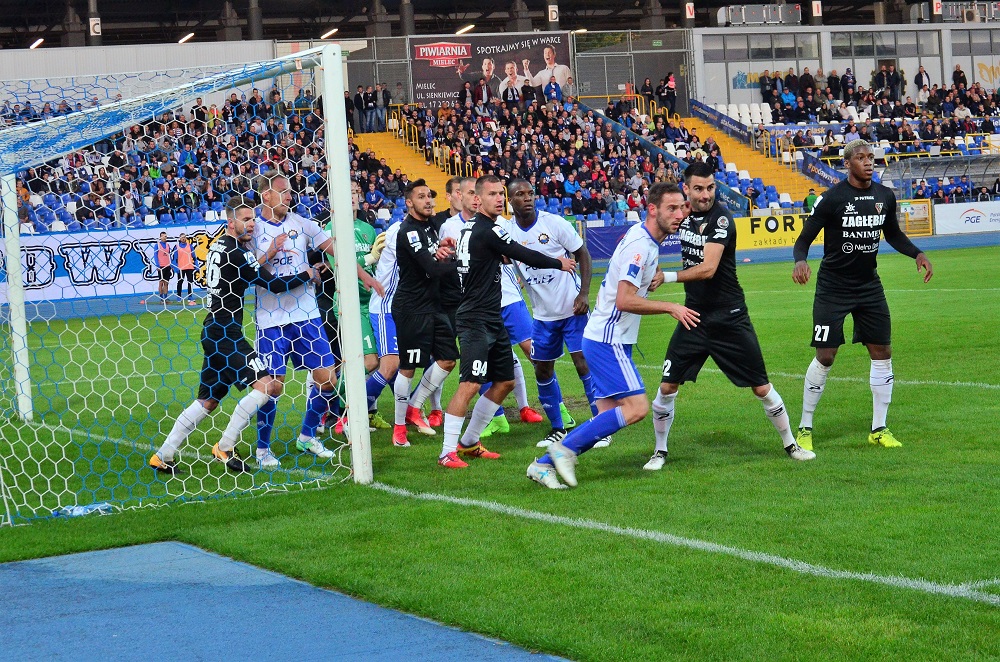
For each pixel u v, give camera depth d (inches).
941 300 1068.5
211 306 473.4
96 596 309.1
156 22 2795.3
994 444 461.1
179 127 976.3
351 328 441.4
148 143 1000.9
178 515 398.3
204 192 981.8
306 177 611.5
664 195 407.5
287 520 386.6
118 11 2655.0
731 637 254.7
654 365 784.9
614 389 419.5
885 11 3174.2
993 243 1998.0
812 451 466.3
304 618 283.4
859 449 466.9
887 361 472.4
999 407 543.2
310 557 335.6
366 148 2267.5
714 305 441.4
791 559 312.0
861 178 465.1
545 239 521.3
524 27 2878.9
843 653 243.0
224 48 2062.0
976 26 2930.6
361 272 562.6
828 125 2664.9
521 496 408.5
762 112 2696.9
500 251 464.4
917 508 361.4
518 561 321.4
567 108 2464.3
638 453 482.0
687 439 510.0
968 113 2780.5
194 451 526.6
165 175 997.8
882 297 470.9
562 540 341.4
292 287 480.1
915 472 416.8
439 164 2230.6
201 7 2677.2
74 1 2486.5
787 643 249.8
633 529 351.3
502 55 2448.3
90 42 2341.3
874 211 461.7
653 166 2309.3
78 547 361.4
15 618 291.7
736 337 441.4
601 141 2336.4
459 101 2402.8
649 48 2628.0
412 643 262.2
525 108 2437.3
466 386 472.1
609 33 2578.7
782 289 1328.7
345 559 330.3
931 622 259.9
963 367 671.1
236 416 475.5
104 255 1018.1
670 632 259.4
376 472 466.6
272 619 283.6
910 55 2888.8
